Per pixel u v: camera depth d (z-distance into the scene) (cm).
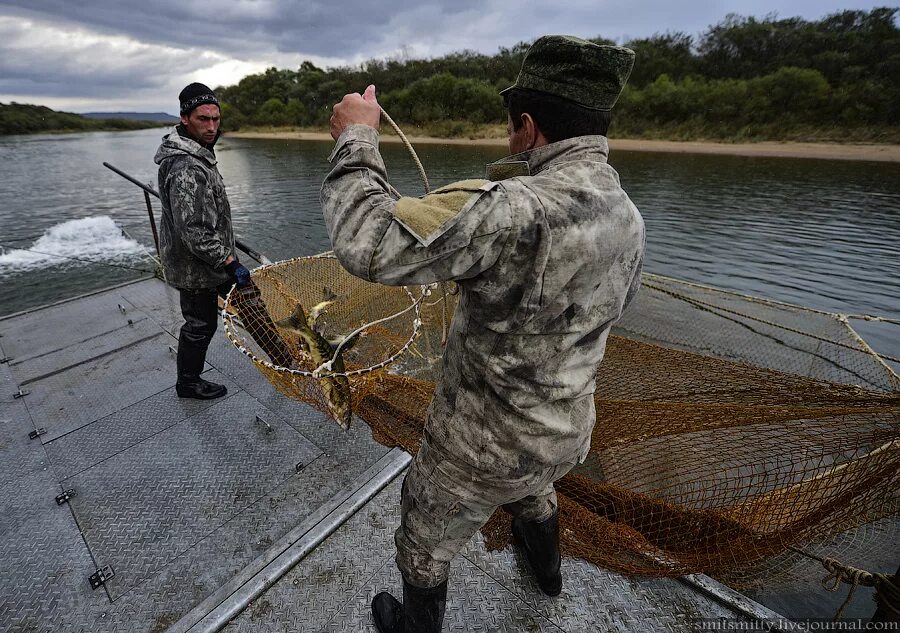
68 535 226
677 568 198
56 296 979
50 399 325
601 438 234
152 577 207
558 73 105
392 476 243
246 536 226
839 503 186
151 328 418
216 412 310
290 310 296
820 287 900
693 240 1200
